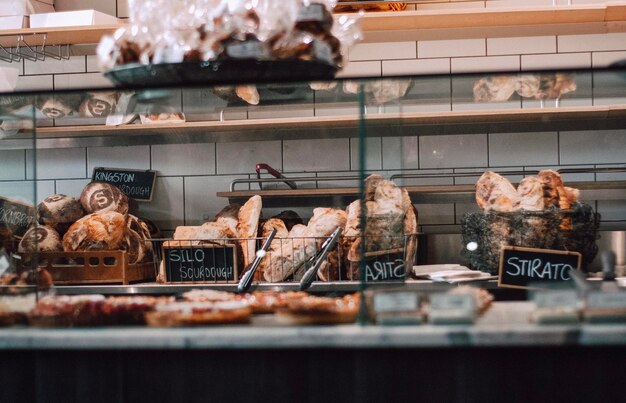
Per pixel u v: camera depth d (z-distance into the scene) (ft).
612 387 5.75
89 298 6.23
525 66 12.60
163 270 10.23
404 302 5.76
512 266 8.54
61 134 10.43
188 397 5.97
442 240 10.36
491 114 7.89
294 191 11.58
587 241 8.51
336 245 9.98
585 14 11.71
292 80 6.27
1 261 7.13
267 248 9.53
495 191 8.90
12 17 12.17
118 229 10.33
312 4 6.35
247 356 5.94
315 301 6.01
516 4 12.55
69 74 13.17
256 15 6.22
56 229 10.93
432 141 10.62
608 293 5.58
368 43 12.80
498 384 5.82
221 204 12.23
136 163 12.40
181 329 5.85
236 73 6.20
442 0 12.23
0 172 7.36
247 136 10.16
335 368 5.90
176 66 6.16
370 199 7.45
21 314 6.04
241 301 6.22
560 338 5.52
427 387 5.86
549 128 9.09
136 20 6.36
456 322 5.69
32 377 6.08
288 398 5.91
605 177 10.44
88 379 6.04
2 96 6.54
